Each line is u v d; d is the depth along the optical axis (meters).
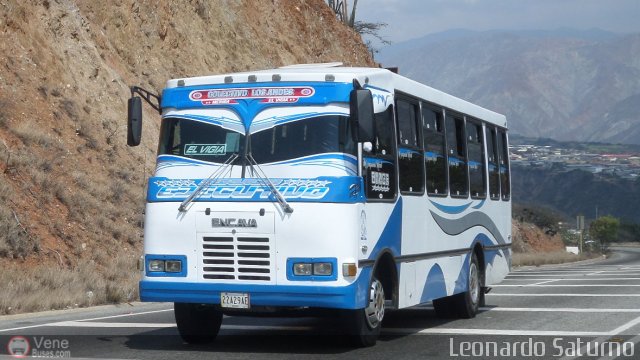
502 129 20.55
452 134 16.92
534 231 81.06
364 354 12.53
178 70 35.19
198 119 13.16
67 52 29.39
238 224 12.53
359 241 12.48
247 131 12.86
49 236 22.64
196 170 12.94
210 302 12.62
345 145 12.55
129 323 16.16
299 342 13.74
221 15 39.84
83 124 27.75
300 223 12.34
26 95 26.77
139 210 27.00
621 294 22.30
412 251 14.52
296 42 45.94
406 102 14.69
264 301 12.42
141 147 30.03
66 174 25.52
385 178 13.54
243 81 13.07
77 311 18.33
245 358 12.17
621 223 187.12
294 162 12.59
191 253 12.73
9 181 23.06
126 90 31.33
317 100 12.72
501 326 15.77
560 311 18.09
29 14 28.72
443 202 16.09
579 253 77.88
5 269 20.36
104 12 33.03
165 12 35.84
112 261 23.55
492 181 19.44
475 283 17.77
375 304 13.14
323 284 12.23
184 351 12.78
